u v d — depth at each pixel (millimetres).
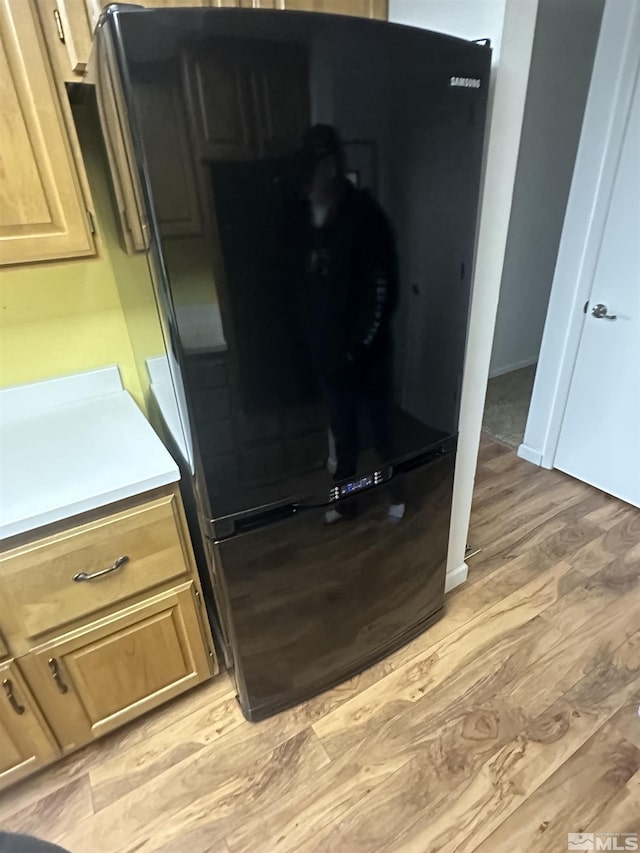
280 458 1162
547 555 2127
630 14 1785
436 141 1060
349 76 900
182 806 1346
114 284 1511
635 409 2246
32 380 1502
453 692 1603
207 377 1008
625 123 1922
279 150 892
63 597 1168
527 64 1207
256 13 792
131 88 760
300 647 1470
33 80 992
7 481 1167
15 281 1386
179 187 846
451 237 1186
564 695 1577
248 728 1521
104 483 1145
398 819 1306
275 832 1290
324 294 1046
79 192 1118
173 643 1406
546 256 3797
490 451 2916
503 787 1357
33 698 1228
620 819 1283
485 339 1521
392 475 1381
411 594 1653
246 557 1241
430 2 1248
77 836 1293
